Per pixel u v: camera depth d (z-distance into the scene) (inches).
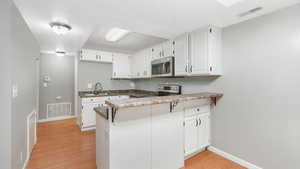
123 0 59.4
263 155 73.2
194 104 89.1
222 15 73.5
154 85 157.1
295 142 63.0
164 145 74.8
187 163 84.4
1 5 54.1
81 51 146.5
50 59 168.6
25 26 77.4
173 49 110.0
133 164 64.9
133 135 64.8
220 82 93.0
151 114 70.2
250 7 65.6
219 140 93.7
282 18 66.2
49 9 65.4
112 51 171.0
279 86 67.5
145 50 143.9
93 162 84.0
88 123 137.3
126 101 62.1
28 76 85.6
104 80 171.2
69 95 181.3
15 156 62.9
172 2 61.3
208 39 85.8
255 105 76.1
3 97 55.5
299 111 61.8
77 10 67.2
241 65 81.8
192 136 88.6
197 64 92.1
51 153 93.6
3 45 54.9
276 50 68.2
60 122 164.1
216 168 79.5
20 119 69.6
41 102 164.1
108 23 83.1
